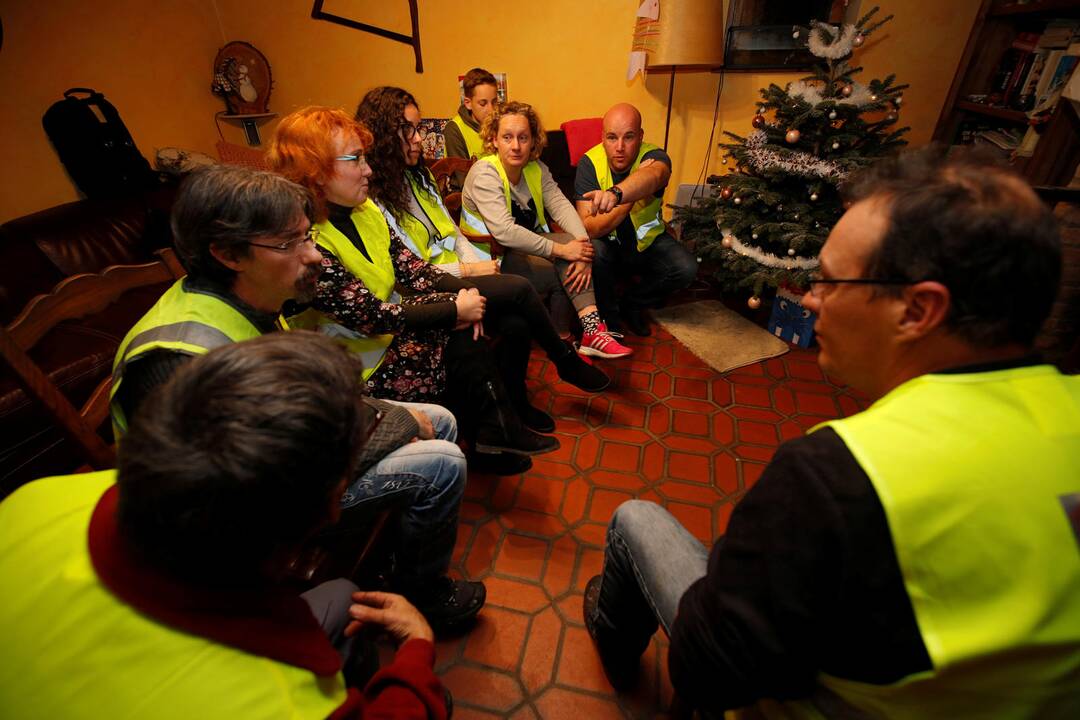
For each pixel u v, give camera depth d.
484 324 1.82
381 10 3.25
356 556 1.09
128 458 0.40
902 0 2.78
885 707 0.51
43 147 2.54
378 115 1.62
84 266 2.39
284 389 0.42
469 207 2.23
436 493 1.09
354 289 1.35
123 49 2.88
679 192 3.54
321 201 1.32
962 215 0.44
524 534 1.63
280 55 3.48
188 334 0.84
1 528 0.49
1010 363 0.50
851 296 0.53
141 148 3.05
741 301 3.03
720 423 2.09
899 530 0.43
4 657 0.41
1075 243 1.82
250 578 0.44
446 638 1.34
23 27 2.44
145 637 0.42
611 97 3.32
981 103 2.65
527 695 1.23
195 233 0.85
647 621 1.06
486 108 2.90
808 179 2.35
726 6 2.96
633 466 1.89
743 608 0.52
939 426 0.46
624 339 2.67
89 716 0.39
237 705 0.41
